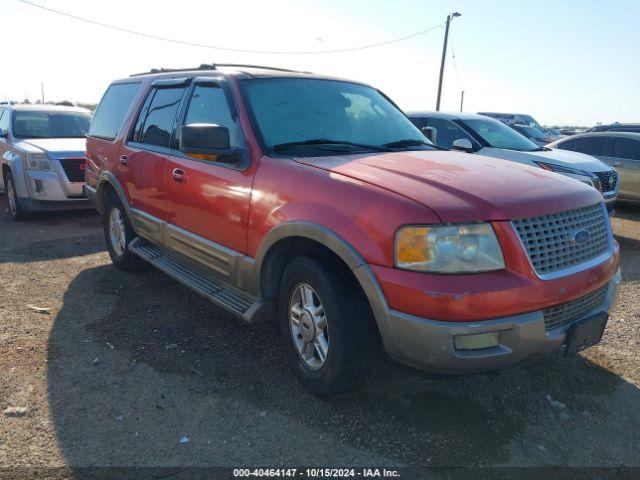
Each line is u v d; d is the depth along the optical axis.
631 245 8.00
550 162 7.74
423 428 3.07
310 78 4.40
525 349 2.77
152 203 4.80
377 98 4.74
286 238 3.36
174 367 3.72
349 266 2.91
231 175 3.73
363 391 3.42
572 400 3.40
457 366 2.68
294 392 3.42
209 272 4.14
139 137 5.11
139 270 5.81
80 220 8.66
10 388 3.39
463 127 8.57
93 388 3.43
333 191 3.07
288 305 3.49
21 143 8.59
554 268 2.89
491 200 2.82
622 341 4.26
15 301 4.91
